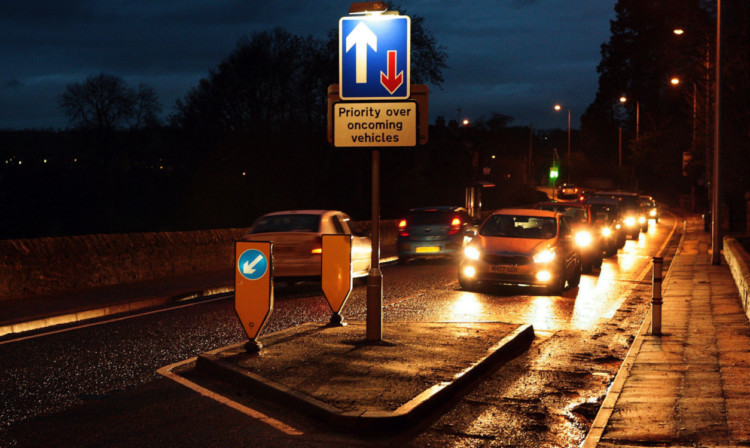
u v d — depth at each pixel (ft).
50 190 215.10
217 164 198.29
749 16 94.17
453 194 208.13
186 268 62.18
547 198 256.73
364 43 29.01
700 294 48.55
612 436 18.56
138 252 56.75
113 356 29.19
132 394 23.39
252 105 197.67
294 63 194.59
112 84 226.17
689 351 29.27
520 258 48.88
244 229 70.54
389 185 185.78
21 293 46.62
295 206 187.83
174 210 207.10
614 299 47.11
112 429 19.74
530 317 39.81
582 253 65.46
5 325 35.19
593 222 70.85
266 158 189.16
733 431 18.85
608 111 343.46
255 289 28.04
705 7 98.02
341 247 34.27
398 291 51.01
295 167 187.52
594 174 358.84
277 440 18.95
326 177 190.70
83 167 220.23
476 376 25.81
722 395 22.39
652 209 169.48
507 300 46.47
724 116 99.35
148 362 28.12
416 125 28.94
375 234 29.81
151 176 220.84
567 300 46.60
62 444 18.48
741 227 123.34
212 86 200.85
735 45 95.61
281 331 32.40
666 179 292.81
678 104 246.68
